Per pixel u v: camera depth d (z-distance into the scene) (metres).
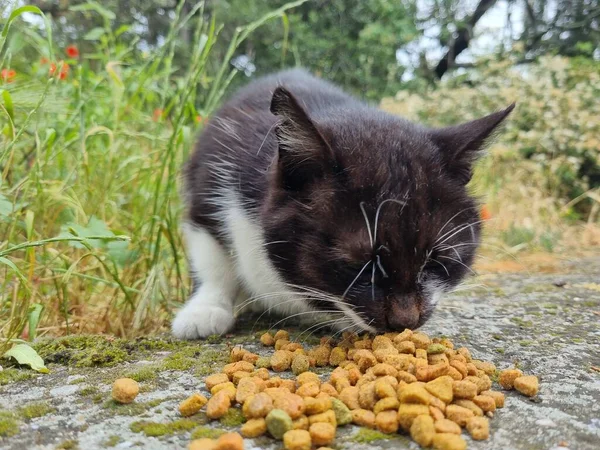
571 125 0.96
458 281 0.30
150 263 0.40
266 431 0.19
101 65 0.70
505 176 0.88
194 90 0.44
